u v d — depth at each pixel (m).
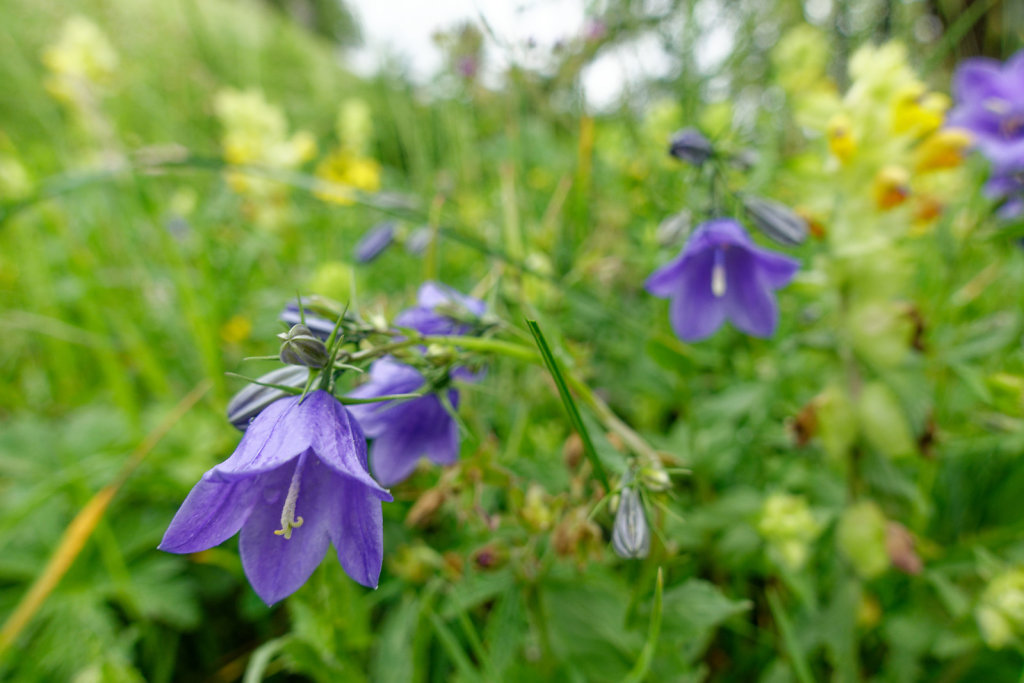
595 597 0.12
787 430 0.16
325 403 0.08
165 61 0.40
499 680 0.10
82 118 0.31
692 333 0.14
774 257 0.12
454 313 0.11
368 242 0.21
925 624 0.14
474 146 0.32
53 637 0.15
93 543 0.17
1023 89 0.21
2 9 0.37
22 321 0.25
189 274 0.26
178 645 0.17
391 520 0.15
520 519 0.11
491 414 0.19
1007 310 0.20
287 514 0.07
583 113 0.21
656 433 0.19
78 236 0.30
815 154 0.15
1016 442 0.16
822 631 0.13
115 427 0.21
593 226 0.24
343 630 0.12
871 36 0.24
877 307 0.13
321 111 0.49
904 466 0.17
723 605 0.11
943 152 0.14
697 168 0.14
